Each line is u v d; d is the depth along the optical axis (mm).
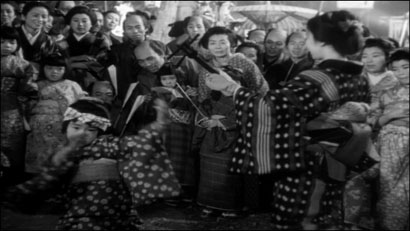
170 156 4648
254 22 9992
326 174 3150
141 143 3209
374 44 4203
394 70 4059
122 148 3230
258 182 4520
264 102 3006
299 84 2977
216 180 4348
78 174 3227
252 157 3090
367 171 3994
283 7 9797
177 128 4609
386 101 4109
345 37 2986
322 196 3174
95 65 5793
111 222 3258
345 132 3070
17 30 5805
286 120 3002
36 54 5801
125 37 5516
